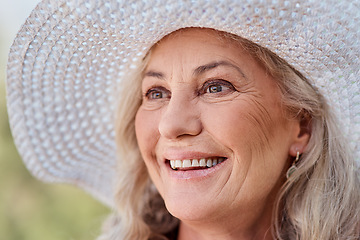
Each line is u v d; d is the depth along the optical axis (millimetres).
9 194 4508
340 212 1647
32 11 1434
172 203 1561
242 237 1669
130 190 1908
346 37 1410
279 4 1330
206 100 1517
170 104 1516
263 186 1577
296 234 1700
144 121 1636
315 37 1410
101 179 2080
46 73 1672
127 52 1644
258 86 1526
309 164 1663
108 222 2029
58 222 4438
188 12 1357
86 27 1467
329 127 1669
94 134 1913
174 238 1955
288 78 1574
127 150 1890
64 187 4555
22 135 1830
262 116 1532
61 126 1850
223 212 1561
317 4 1335
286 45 1445
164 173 1632
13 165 4559
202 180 1549
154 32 1480
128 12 1398
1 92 4570
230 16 1348
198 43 1497
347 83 1535
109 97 1848
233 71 1495
